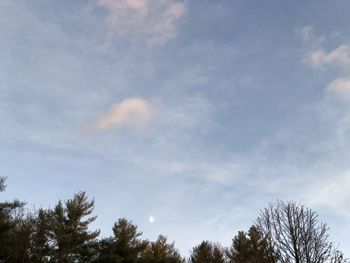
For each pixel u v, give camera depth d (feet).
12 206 84.43
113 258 103.24
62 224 100.07
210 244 140.77
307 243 45.32
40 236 87.56
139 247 116.37
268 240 47.83
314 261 44.29
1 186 81.10
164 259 122.01
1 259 77.92
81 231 105.19
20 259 80.64
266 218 49.39
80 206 107.34
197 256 135.74
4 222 78.43
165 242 135.54
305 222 46.88
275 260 46.47
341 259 44.01
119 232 114.62
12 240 80.84
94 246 107.55
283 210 48.78
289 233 46.75
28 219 89.30
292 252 45.55
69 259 92.68
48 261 88.74
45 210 97.04
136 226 118.42
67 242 92.73
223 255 131.85
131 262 110.32
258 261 47.55
